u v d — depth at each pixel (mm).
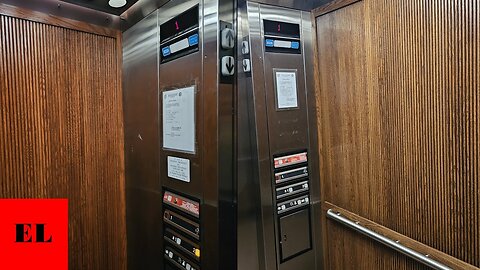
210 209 1099
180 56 1224
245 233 1567
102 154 1601
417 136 1181
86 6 1473
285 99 1643
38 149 1395
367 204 1462
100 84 1571
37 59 1366
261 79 1568
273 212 1608
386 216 1359
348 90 1508
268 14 1582
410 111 1200
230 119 1080
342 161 1597
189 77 1179
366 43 1378
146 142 1484
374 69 1350
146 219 1517
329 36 1592
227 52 1047
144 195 1525
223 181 1069
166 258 1370
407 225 1258
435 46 1081
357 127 1481
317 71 1697
